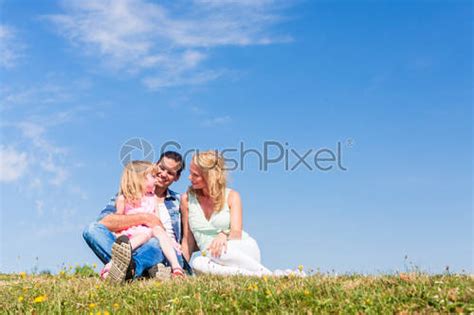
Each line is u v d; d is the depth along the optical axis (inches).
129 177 344.8
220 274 333.7
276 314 225.8
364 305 222.5
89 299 270.5
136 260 318.3
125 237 307.0
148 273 323.6
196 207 354.0
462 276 268.7
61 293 279.9
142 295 270.4
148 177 350.0
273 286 263.7
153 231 333.4
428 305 221.3
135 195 343.3
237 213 349.4
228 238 344.2
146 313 241.6
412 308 218.7
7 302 270.4
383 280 266.2
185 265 362.9
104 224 336.8
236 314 231.1
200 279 304.7
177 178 362.0
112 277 305.6
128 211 344.5
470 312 209.9
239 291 258.5
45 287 307.6
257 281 285.9
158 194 364.2
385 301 225.6
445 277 265.7
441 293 229.0
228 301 242.7
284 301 239.6
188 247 362.9
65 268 373.7
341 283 263.3
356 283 260.7
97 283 310.5
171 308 238.5
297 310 226.7
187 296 251.0
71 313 247.4
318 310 226.5
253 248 344.5
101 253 333.7
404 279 263.6
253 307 232.8
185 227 363.3
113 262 305.7
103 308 252.5
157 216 346.9
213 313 232.7
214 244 337.7
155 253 324.5
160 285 286.4
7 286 325.1
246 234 351.6
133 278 311.7
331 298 233.6
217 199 347.3
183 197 361.7
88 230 334.3
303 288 256.4
